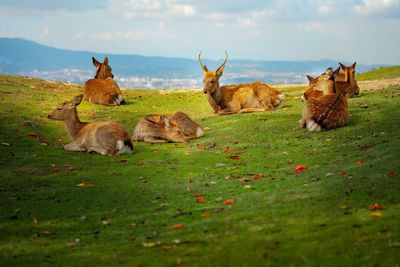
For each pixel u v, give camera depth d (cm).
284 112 1199
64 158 770
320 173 575
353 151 690
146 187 591
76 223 462
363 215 392
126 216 481
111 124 826
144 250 374
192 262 334
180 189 576
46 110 1205
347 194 461
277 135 920
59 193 566
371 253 316
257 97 1264
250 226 406
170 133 943
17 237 424
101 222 464
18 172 664
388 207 405
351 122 938
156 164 731
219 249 355
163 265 334
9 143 845
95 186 598
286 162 691
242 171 662
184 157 785
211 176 643
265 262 321
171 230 427
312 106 928
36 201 534
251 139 907
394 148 629
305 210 430
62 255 375
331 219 395
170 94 1720
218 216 454
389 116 938
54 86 1664
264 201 486
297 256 325
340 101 925
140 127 968
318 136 862
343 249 328
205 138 964
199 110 1380
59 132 999
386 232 346
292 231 377
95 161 756
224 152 809
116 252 375
